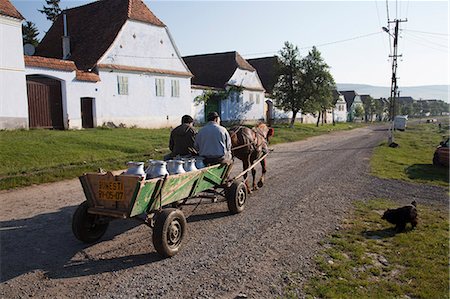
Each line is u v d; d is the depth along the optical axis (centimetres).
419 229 734
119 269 511
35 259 535
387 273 524
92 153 1428
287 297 445
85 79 2236
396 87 3041
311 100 4244
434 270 536
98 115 2353
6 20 1791
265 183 1136
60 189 984
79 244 597
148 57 2738
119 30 2505
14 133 1697
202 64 4088
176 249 562
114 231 665
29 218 729
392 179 1309
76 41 2705
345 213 824
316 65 4197
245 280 488
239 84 3931
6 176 1027
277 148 2261
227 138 752
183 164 641
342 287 471
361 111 9438
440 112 16775
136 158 1441
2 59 1783
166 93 2900
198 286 469
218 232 673
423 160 2019
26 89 1909
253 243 623
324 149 2275
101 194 536
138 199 508
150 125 2759
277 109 4850
